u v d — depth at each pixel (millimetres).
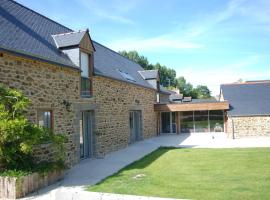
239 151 12898
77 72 11148
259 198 5840
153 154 13055
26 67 8352
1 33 8266
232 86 23406
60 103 9961
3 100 7031
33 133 7062
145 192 6551
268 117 19672
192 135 22422
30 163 7617
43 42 10477
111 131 14227
